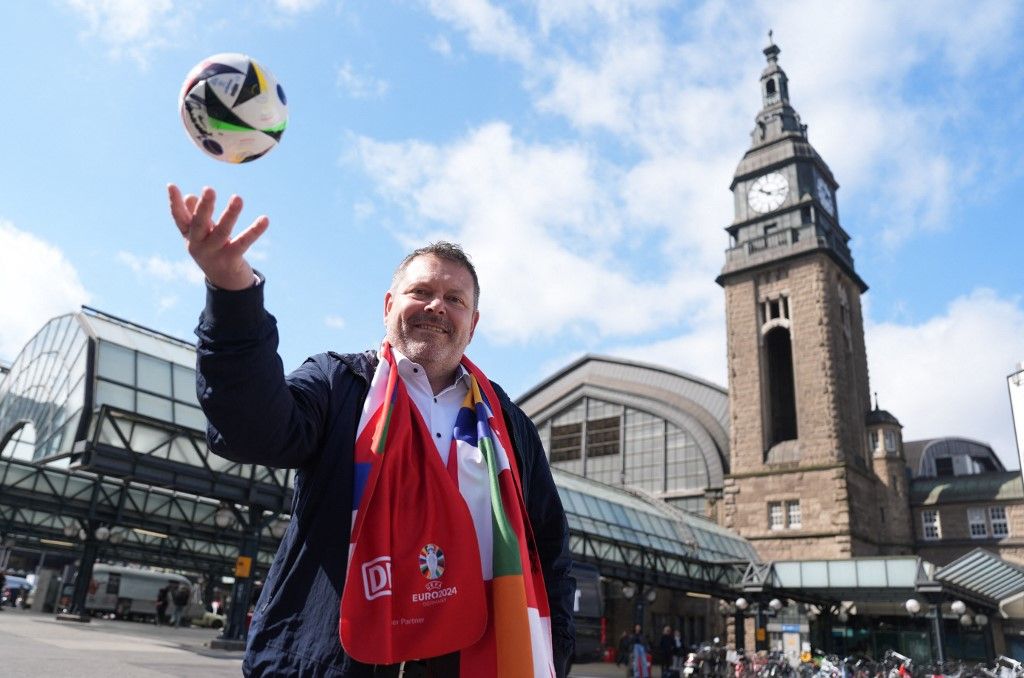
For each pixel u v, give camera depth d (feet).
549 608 9.37
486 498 8.23
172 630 115.65
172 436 74.84
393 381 8.18
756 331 187.93
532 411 233.14
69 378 78.48
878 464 182.70
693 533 145.07
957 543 175.01
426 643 6.91
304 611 6.94
